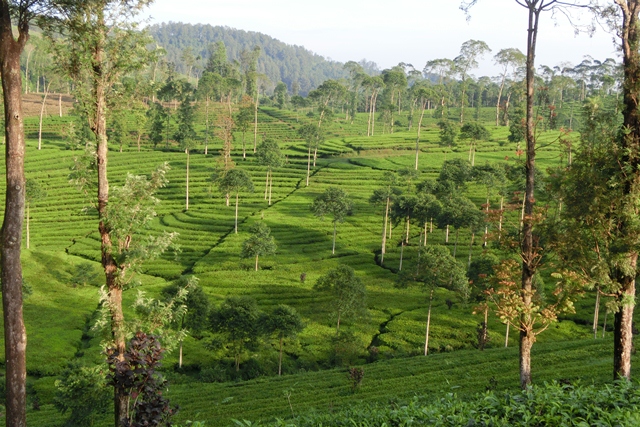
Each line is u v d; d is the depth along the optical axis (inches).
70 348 2213.3
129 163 5216.5
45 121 6466.5
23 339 813.9
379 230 3991.1
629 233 1026.7
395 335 2388.0
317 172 5275.6
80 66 935.0
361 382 1718.8
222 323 2151.8
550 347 1893.5
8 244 803.4
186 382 1984.5
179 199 4603.8
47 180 4557.1
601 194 1061.1
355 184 4960.6
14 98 812.6
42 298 2753.4
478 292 2431.1
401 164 5487.2
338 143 6525.6
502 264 1165.7
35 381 1945.1
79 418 1478.8
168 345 899.4
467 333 2404.0
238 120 5930.1
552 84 5659.5
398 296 2878.9
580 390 671.1
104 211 936.9
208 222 4094.5
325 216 4222.4
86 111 946.1
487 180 3892.7
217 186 4820.4
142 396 619.8
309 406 1482.5
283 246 3661.4
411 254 3553.2
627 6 1072.8
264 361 2162.9
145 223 936.3
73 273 3125.0
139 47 950.4
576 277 1093.1
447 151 6033.5
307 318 2593.5
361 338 2381.9
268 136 7263.8
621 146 1074.1
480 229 3321.9
